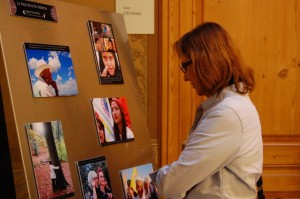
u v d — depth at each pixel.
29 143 1.65
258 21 2.90
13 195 1.84
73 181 1.82
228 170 1.61
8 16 1.68
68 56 1.92
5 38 1.65
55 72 1.83
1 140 1.79
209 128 1.57
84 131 1.93
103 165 1.98
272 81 2.94
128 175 2.13
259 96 2.94
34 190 1.64
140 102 2.37
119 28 2.33
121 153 2.14
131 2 2.74
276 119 2.96
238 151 1.58
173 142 2.82
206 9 2.86
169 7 2.77
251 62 2.92
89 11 2.14
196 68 1.66
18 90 1.66
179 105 2.81
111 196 1.99
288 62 2.94
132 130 2.24
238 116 1.58
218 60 1.63
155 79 2.81
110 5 2.73
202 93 1.72
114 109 2.13
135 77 2.38
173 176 1.62
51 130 1.75
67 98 1.88
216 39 1.65
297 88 2.95
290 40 2.93
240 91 1.64
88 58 2.05
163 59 2.77
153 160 2.36
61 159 1.77
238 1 2.88
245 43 2.91
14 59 1.67
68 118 1.86
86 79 2.02
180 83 2.79
